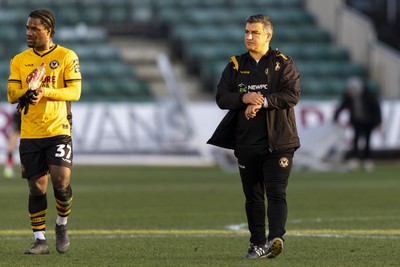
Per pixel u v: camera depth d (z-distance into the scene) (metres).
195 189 67.50
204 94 111.94
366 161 94.19
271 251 30.08
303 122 100.06
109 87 108.38
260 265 29.33
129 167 94.31
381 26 124.06
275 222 30.05
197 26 119.62
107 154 97.19
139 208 53.09
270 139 30.33
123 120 97.69
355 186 71.00
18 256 31.91
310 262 30.23
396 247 34.88
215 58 114.38
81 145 96.62
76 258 31.38
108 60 112.50
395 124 102.81
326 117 100.50
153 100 106.69
